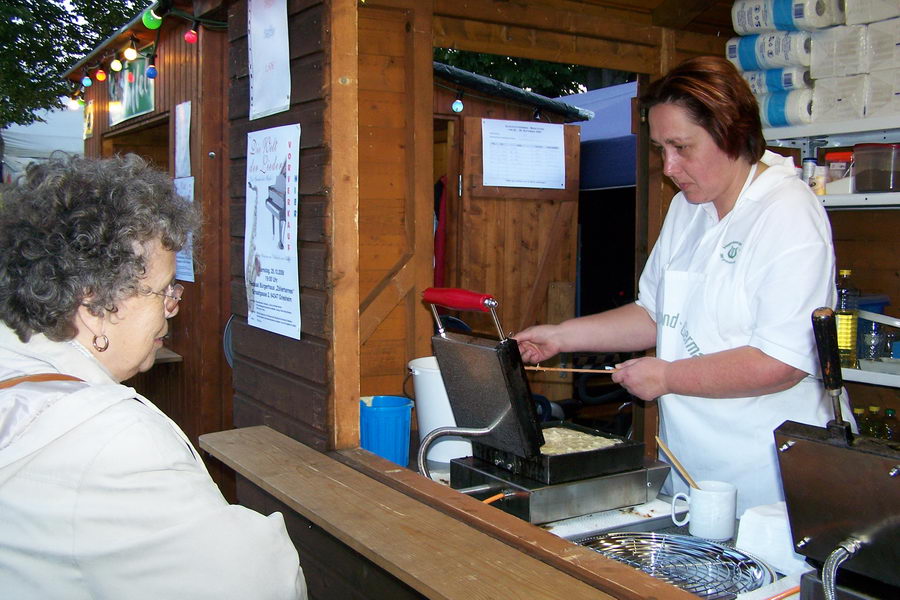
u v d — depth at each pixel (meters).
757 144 1.83
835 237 3.22
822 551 1.03
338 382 1.86
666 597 1.04
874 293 3.11
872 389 3.13
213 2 2.76
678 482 2.05
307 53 1.85
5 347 1.00
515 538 1.28
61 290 0.98
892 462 0.90
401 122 3.33
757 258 1.80
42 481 0.92
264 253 2.10
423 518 1.39
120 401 0.99
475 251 4.91
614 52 3.42
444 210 5.39
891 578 0.96
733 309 1.85
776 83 2.87
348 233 1.84
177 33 4.39
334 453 1.84
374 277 3.33
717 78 1.74
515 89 5.11
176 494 0.97
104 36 14.52
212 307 4.09
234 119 2.28
